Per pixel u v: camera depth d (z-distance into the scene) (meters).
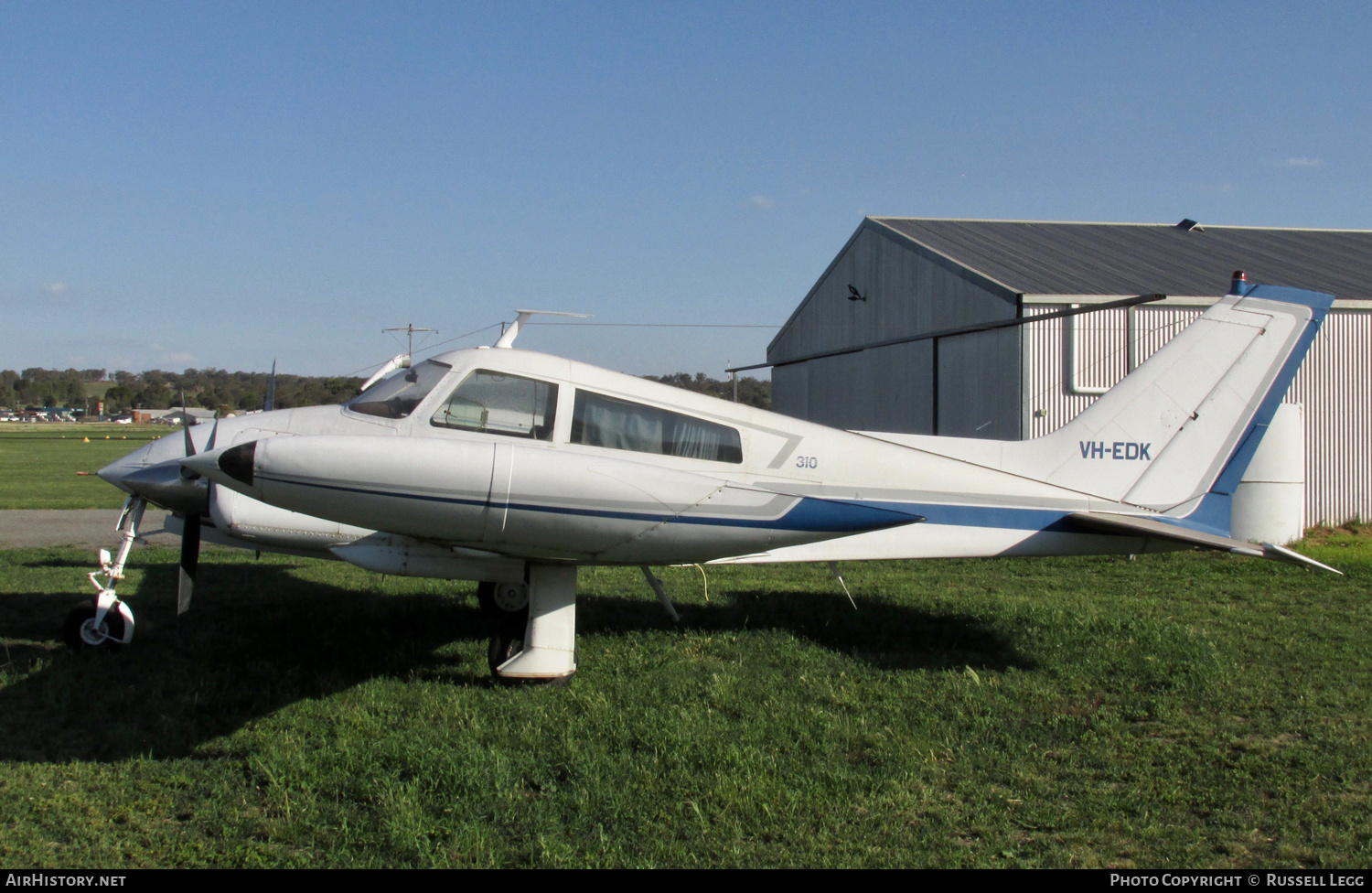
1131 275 13.39
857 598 7.69
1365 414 12.50
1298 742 4.27
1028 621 6.63
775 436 6.02
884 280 15.52
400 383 5.73
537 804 3.47
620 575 8.91
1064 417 11.68
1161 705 4.73
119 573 5.79
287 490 4.50
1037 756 4.10
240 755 3.99
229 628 6.38
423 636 6.25
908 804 3.55
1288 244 17.22
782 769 3.85
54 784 3.64
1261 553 5.55
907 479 6.23
